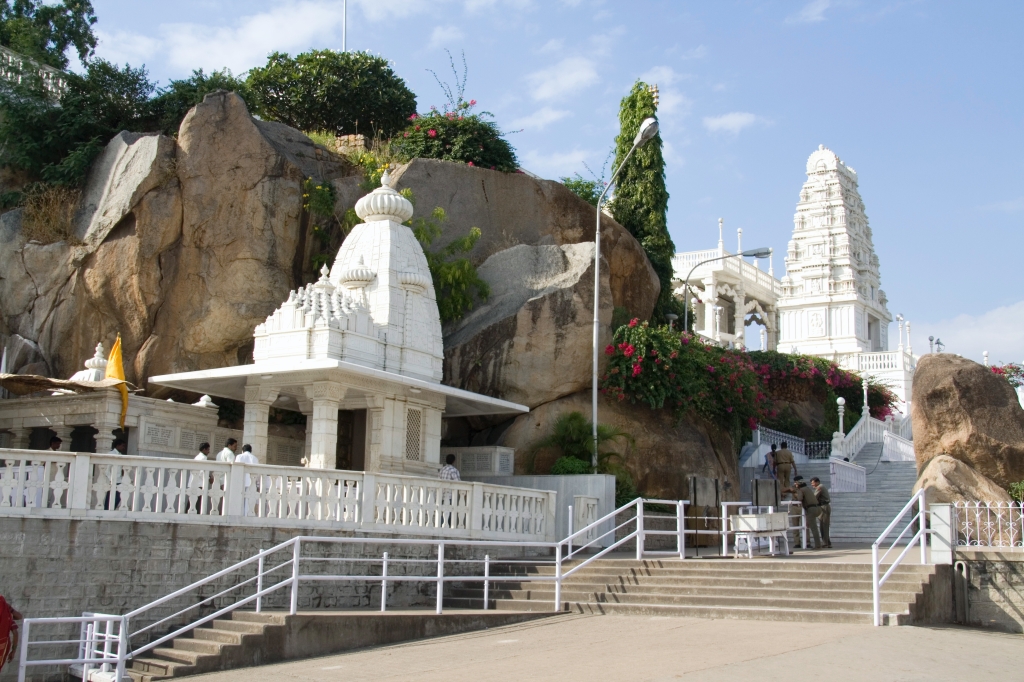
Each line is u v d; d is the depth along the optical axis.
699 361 27.86
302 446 25.17
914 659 12.17
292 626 14.48
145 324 24.80
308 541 17.02
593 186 36.22
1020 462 22.41
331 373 19.94
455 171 28.55
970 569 16.19
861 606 14.98
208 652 14.06
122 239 24.95
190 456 23.17
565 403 25.77
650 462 26.14
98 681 13.56
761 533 18.72
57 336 25.48
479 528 19.36
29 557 14.75
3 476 14.83
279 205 25.86
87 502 15.27
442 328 26.91
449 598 18.20
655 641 13.60
